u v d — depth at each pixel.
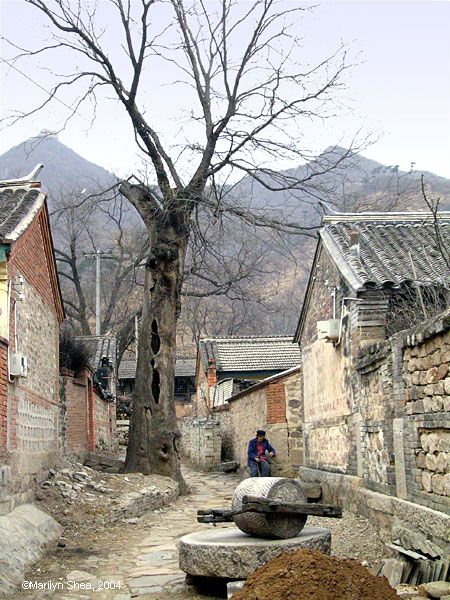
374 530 10.73
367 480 11.84
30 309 13.62
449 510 8.11
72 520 13.12
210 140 20.61
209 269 24.58
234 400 28.42
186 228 20.94
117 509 14.13
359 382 12.33
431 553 8.22
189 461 34.84
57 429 16.88
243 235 21.95
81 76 19.94
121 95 20.20
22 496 12.21
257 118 20.31
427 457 8.86
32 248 13.85
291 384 21.58
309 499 14.67
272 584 6.47
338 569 6.61
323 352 15.61
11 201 14.28
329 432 15.02
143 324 20.77
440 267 13.95
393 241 15.22
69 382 19.56
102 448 28.16
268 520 8.31
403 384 9.66
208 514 8.85
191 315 57.50
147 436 20.02
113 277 51.69
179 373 55.19
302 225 22.28
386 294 12.70
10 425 11.38
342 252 14.34
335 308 14.52
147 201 21.23
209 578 8.53
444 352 8.22
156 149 20.81
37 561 9.89
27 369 12.89
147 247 24.81
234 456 28.77
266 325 58.34
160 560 10.33
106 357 35.28
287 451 21.33
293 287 42.00
